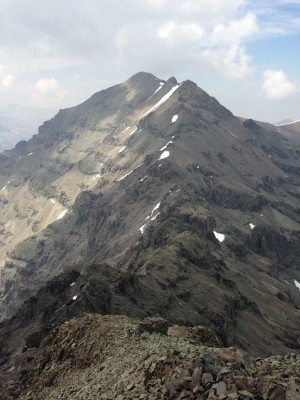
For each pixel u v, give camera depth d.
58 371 41.19
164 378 25.25
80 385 34.62
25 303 111.19
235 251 199.62
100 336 41.41
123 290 95.00
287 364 28.03
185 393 22.45
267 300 151.12
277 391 20.98
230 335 104.62
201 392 22.16
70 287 102.75
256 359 29.39
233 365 24.88
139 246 178.00
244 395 21.00
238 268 173.25
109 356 37.03
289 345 119.19
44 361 44.91
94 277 96.38
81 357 40.38
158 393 23.91
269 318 133.88
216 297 115.12
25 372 52.97
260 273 186.50
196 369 23.61
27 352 67.62
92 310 84.44
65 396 34.25
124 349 36.44
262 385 21.83
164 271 118.06
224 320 104.88
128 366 31.91
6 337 98.75
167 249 133.50
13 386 47.62
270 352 109.75
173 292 109.25
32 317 104.50
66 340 44.34
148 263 120.38
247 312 127.50
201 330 43.28
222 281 130.25
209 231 192.25
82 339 42.75
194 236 152.88
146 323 39.50
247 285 154.25
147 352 32.53
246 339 110.69
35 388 41.66
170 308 99.62
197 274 126.69
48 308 98.19
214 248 182.12
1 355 88.31
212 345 41.38
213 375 23.33
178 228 181.62
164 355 29.27
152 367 27.50
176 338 36.97
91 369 36.69
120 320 45.06
